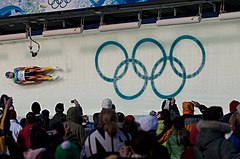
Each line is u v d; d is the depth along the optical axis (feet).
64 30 60.08
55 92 65.92
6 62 69.05
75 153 18.44
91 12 58.18
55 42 65.98
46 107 66.33
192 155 25.13
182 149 29.78
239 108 29.17
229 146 23.09
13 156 29.30
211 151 23.27
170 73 59.47
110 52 62.80
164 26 59.47
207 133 23.63
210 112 23.97
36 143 23.16
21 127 37.22
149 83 60.59
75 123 31.14
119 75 62.28
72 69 65.00
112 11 57.41
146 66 60.70
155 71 60.23
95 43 63.67
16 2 59.41
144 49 60.85
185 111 37.83
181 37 58.90
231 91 56.08
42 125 36.27
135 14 61.11
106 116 24.66
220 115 24.26
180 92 58.80
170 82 59.41
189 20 53.93
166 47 59.62
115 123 24.66
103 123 24.84
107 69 62.95
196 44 58.03
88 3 55.16
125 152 20.59
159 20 55.57
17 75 67.26
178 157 29.81
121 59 62.18
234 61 56.08
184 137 29.76
